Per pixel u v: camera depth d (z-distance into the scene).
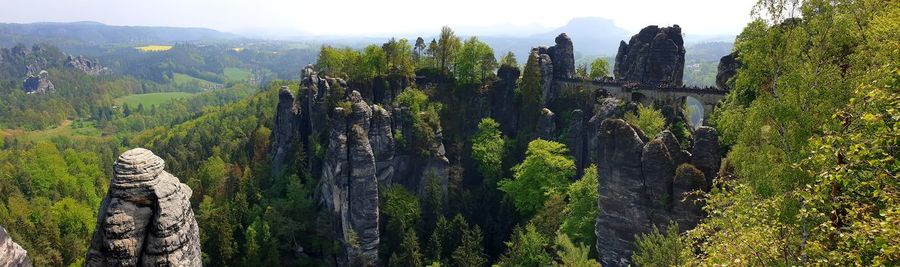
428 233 78.81
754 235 26.45
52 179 136.12
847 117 22.36
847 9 33.03
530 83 96.69
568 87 102.75
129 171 24.44
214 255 70.75
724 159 49.31
